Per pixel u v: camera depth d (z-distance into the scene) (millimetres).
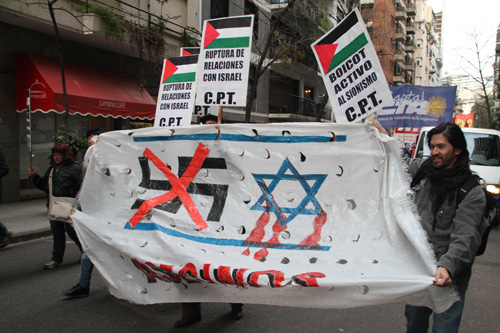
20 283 4680
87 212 3742
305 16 15742
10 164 10250
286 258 2707
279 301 2602
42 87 9781
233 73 4152
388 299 2164
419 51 66188
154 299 3193
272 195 3002
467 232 2053
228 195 3158
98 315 3773
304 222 2834
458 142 2184
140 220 3408
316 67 24250
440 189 2234
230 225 3043
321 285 2275
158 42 12305
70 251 6195
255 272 2547
